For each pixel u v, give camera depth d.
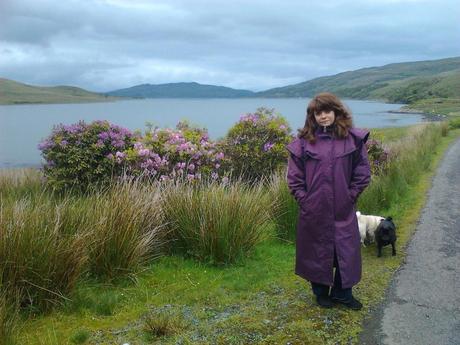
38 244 4.14
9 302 3.83
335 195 3.93
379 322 3.98
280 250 5.87
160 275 4.95
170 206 5.68
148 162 8.46
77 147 8.90
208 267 5.23
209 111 122.00
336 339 3.68
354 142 3.98
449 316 4.10
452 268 5.33
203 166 8.74
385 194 8.55
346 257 3.95
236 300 4.41
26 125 61.44
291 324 3.90
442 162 14.95
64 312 4.06
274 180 7.67
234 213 5.48
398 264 5.48
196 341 3.61
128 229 4.85
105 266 4.69
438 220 7.50
